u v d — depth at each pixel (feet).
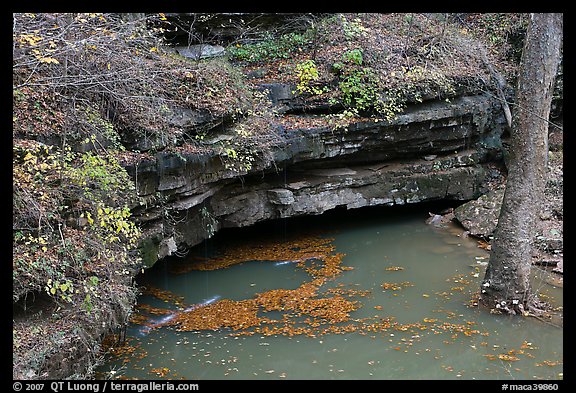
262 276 33.17
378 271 33.06
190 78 32.40
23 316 20.18
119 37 27.66
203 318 27.53
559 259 32.09
